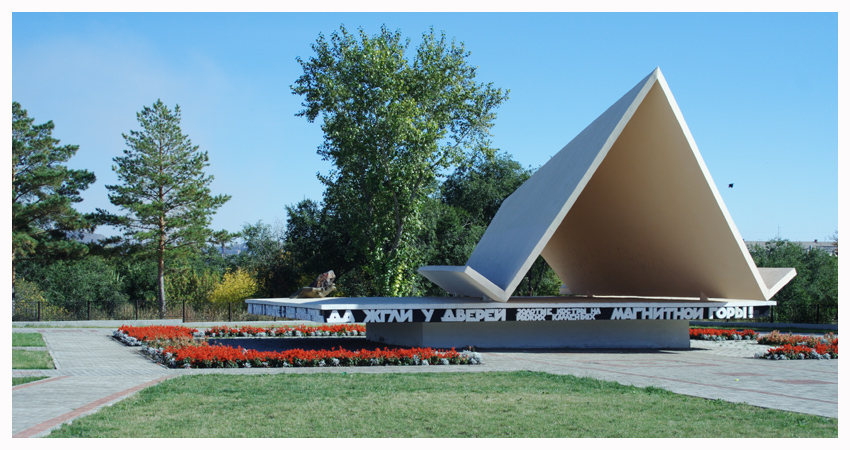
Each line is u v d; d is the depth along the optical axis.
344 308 15.73
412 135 29.12
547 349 17.80
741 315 17.95
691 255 18.16
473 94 32.12
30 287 35.94
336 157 31.55
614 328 18.64
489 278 19.94
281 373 11.54
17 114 32.16
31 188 31.64
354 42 30.58
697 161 15.82
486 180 50.00
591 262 23.17
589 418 7.48
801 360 14.82
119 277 46.38
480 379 10.73
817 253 39.91
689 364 13.82
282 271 41.56
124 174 33.09
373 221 31.09
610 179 18.50
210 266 54.91
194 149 34.47
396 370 12.19
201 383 10.08
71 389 9.59
